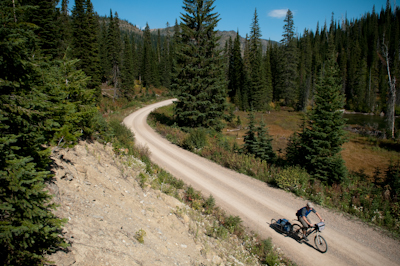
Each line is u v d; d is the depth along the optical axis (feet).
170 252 19.92
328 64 54.60
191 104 95.14
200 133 74.90
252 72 214.69
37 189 12.26
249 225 34.40
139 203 25.76
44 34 80.12
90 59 128.47
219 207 38.93
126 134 60.64
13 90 13.16
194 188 45.52
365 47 310.86
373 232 32.45
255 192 44.88
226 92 105.50
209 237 27.50
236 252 26.50
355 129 153.58
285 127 154.30
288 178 45.65
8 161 11.30
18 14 12.96
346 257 27.73
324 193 42.63
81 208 18.71
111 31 182.09
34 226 11.33
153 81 287.28
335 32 413.80
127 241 17.89
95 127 42.50
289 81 227.81
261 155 66.08
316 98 54.70
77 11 124.06
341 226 33.81
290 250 28.99
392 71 258.16
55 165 21.63
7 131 13.25
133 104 171.94
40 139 15.30
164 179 41.39
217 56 98.99
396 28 332.19
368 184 50.11
